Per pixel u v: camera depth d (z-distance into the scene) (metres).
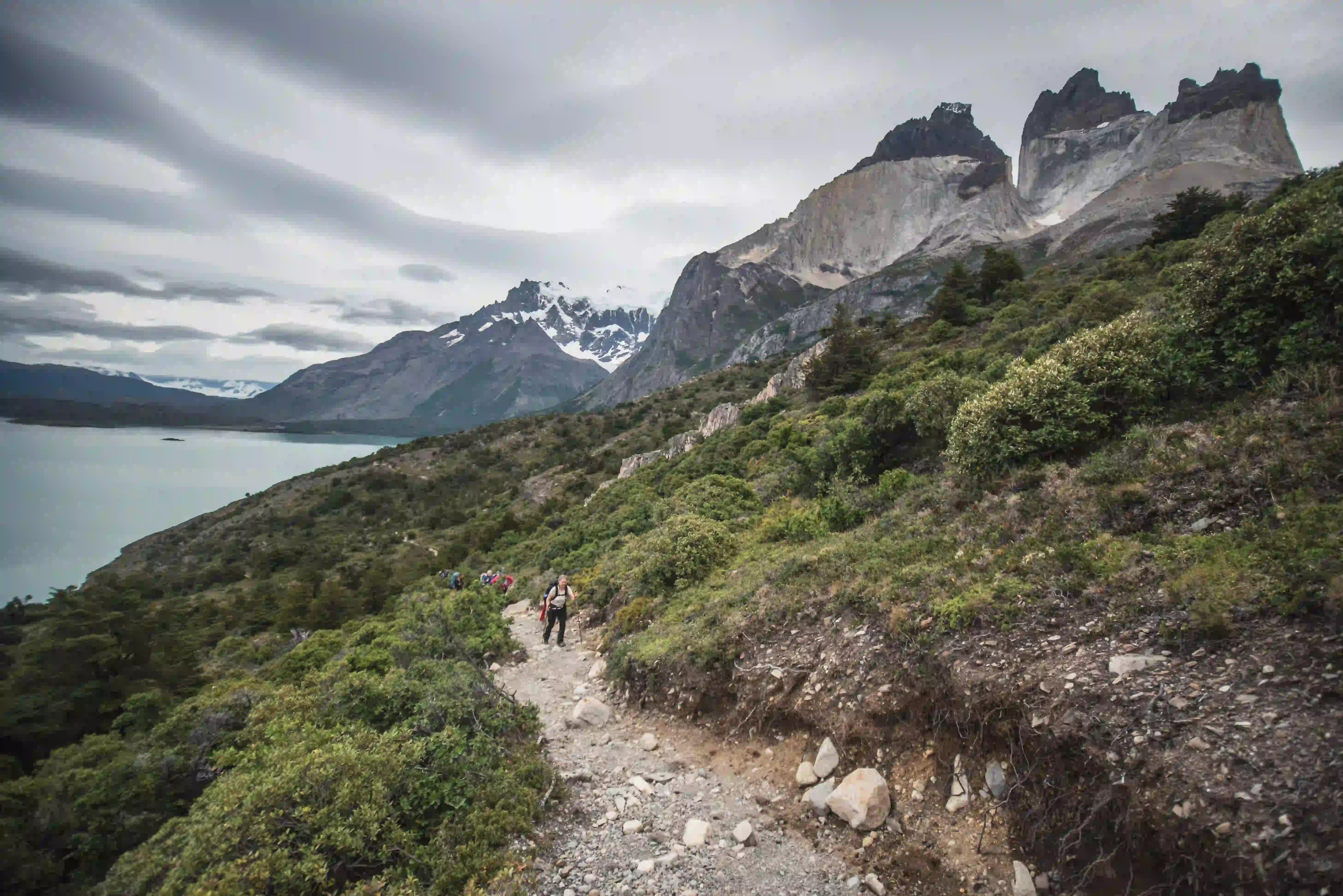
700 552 12.82
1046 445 8.98
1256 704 4.02
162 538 108.88
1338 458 5.67
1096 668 4.89
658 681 8.73
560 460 104.38
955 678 5.54
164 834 5.71
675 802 6.41
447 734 6.70
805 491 17.83
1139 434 7.90
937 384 14.23
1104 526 6.79
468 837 5.73
